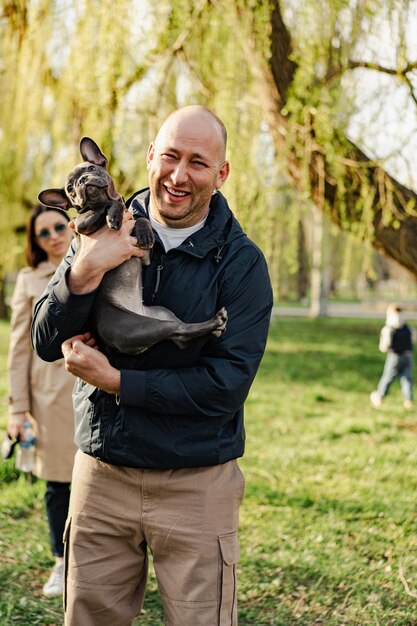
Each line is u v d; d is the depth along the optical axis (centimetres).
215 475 244
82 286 233
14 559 421
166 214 242
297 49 631
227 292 241
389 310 975
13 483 552
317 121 661
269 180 787
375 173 693
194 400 230
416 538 453
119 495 246
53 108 871
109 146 749
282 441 730
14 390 380
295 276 2666
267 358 1514
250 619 357
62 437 371
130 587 256
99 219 232
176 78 761
